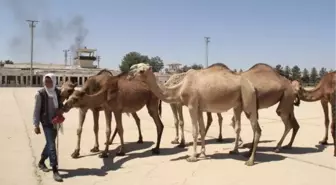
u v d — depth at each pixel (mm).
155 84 9039
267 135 13023
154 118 10211
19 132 13422
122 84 9539
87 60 94750
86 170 8219
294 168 8180
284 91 9828
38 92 7266
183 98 9164
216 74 9008
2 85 78062
